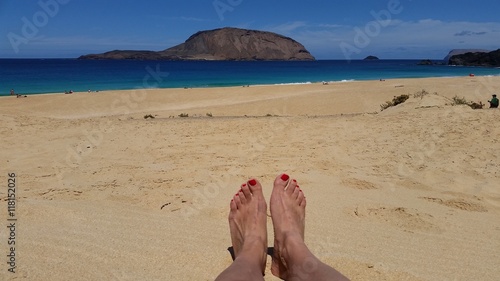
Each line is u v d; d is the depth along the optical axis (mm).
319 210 3662
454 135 6816
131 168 5105
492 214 3723
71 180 4496
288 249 2262
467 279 2432
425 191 4355
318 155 5910
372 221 3422
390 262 2605
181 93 27859
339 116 11094
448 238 3105
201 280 2287
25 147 6457
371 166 5344
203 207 3643
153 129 8305
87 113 18781
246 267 1901
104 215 3354
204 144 6762
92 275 2311
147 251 2662
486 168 5180
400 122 8289
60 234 2904
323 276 1818
